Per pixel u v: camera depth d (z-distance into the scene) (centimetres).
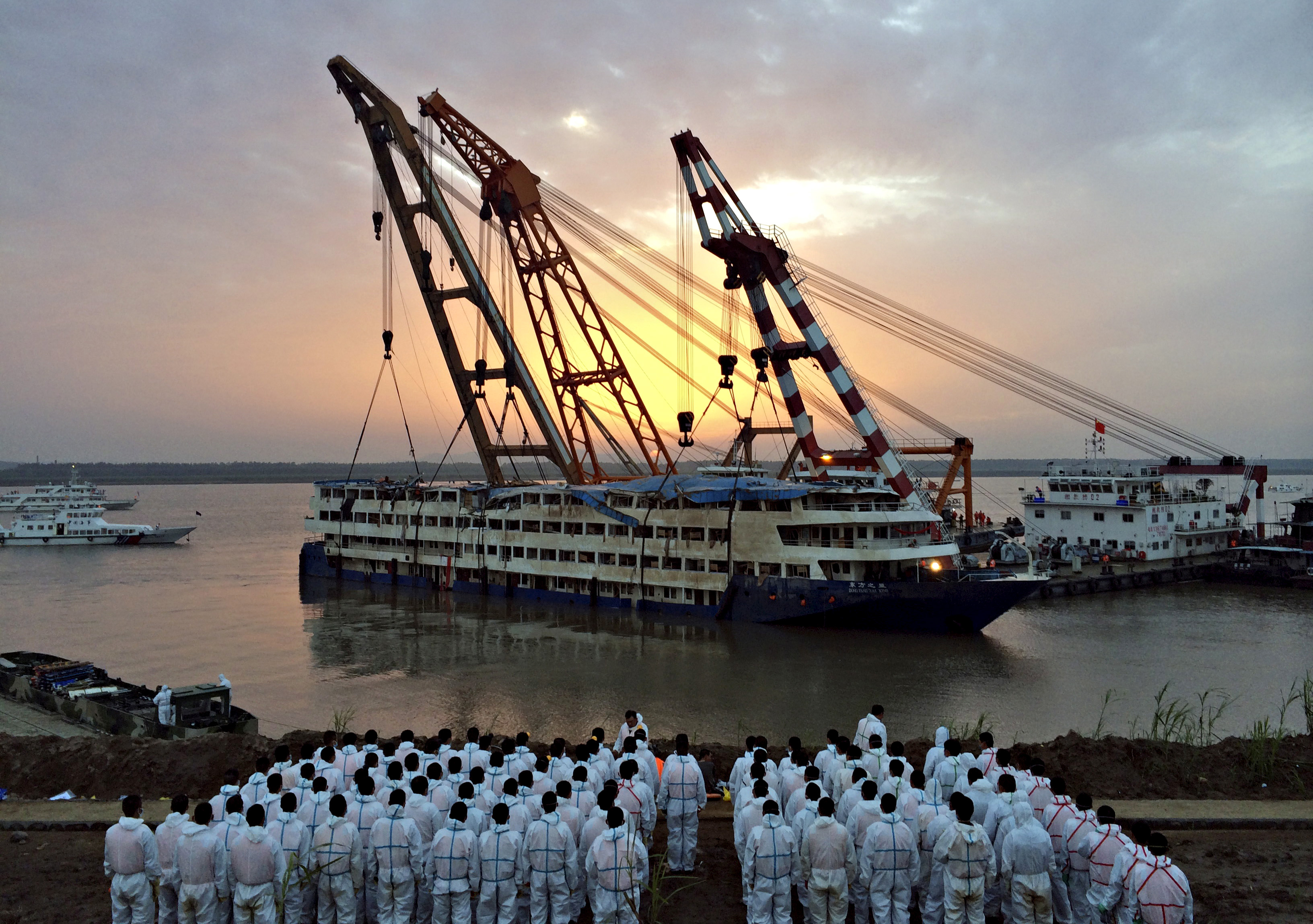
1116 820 1820
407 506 8438
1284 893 1472
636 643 5562
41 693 3512
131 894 1357
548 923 1417
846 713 3931
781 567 6125
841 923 1371
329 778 1686
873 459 7088
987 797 1498
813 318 7038
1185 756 2128
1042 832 1348
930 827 1394
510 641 5703
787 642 5534
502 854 1398
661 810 2020
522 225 8300
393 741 1995
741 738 3550
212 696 3309
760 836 1382
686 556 6569
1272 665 4769
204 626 6284
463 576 8006
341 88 8469
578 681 4569
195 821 1358
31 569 10000
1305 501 8050
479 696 4262
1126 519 8069
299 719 3925
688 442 7106
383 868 1412
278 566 10400
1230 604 6750
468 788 1527
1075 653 5122
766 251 7038
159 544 13362
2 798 2106
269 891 1347
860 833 1429
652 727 3728
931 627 5662
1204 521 8350
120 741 2350
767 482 6762
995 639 5525
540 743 2548
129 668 4966
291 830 1416
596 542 7056
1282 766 2081
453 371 8806
